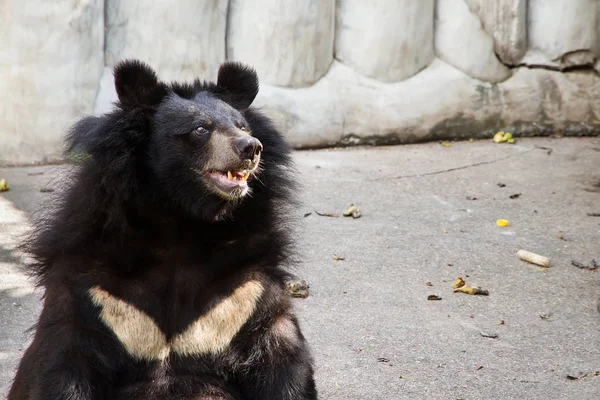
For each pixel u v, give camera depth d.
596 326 10.11
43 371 6.47
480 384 8.66
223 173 6.80
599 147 17.84
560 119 18.55
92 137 6.89
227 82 7.65
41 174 14.97
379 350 9.34
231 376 6.99
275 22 16.84
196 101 7.23
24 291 10.67
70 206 6.95
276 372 6.86
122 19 16.20
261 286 6.97
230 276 6.96
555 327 10.06
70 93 15.56
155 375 6.87
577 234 13.17
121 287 6.78
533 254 12.06
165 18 16.14
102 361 6.65
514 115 18.41
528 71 18.50
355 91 17.50
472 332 9.87
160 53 16.20
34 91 15.35
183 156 6.89
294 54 17.02
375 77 17.70
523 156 17.12
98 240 6.84
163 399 6.82
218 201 6.82
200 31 16.42
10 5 15.06
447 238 12.85
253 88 7.67
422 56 17.97
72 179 7.08
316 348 9.32
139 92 7.12
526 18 18.59
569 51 18.58
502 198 14.70
